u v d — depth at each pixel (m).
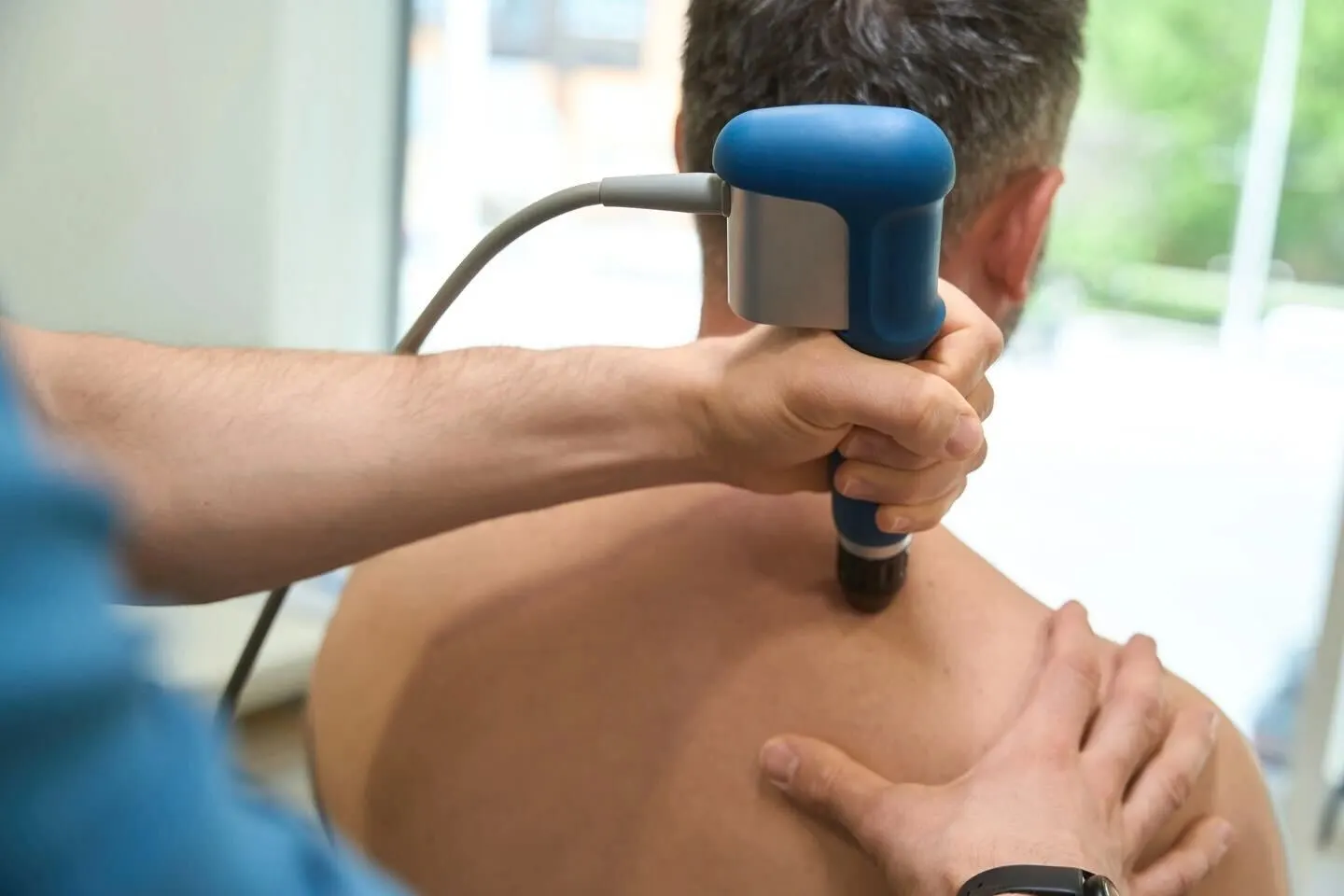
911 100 0.65
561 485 0.68
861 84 0.66
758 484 0.66
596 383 0.66
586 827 0.67
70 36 1.25
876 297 0.54
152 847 0.20
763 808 0.64
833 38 0.66
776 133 0.51
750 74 0.68
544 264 1.73
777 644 0.67
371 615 0.77
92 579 0.20
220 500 0.66
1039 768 0.59
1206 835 0.64
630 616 0.69
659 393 0.65
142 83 1.31
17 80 1.22
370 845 0.74
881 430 0.57
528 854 0.68
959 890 0.54
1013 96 0.67
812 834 0.63
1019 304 0.74
